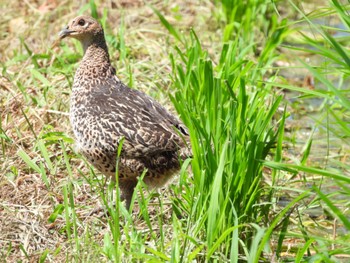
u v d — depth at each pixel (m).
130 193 10.65
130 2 16.97
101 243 9.62
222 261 8.89
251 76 13.59
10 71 13.97
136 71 13.98
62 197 10.60
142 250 9.00
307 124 13.90
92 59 10.92
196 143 9.44
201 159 9.47
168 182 10.81
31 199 10.55
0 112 12.52
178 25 16.44
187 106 11.01
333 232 10.24
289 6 18.36
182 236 9.02
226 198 8.87
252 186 9.31
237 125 9.64
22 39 14.67
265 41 16.05
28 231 9.82
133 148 10.12
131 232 9.62
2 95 12.87
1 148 11.65
